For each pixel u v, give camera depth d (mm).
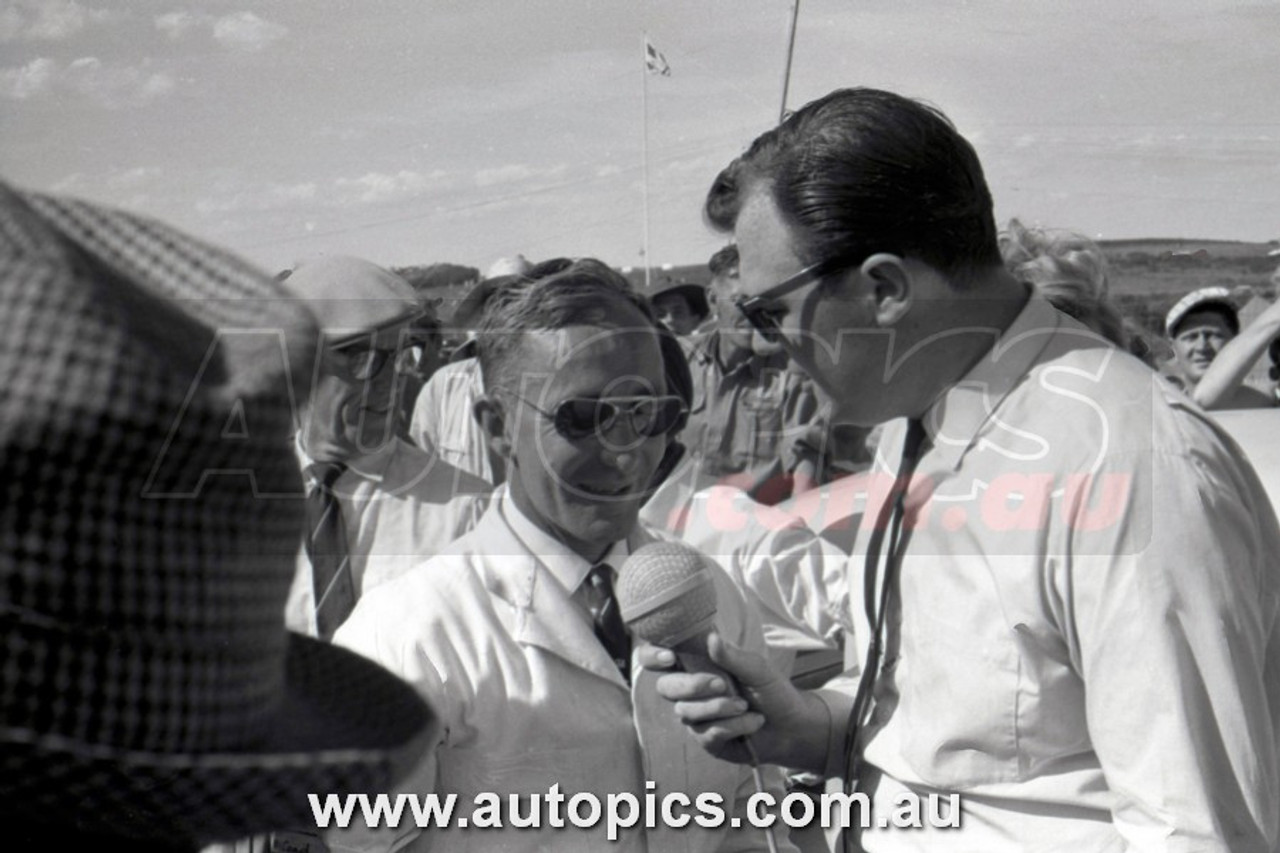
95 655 789
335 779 837
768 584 1979
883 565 1735
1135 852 1501
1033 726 1583
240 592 863
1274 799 1506
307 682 1008
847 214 1556
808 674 2109
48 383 771
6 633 770
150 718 802
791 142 1608
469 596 1737
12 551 769
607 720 1749
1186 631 1465
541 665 1721
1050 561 1522
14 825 793
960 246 1583
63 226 946
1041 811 1612
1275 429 2488
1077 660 1553
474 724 1689
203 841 834
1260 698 1504
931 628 1636
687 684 1685
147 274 928
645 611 1663
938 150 1575
